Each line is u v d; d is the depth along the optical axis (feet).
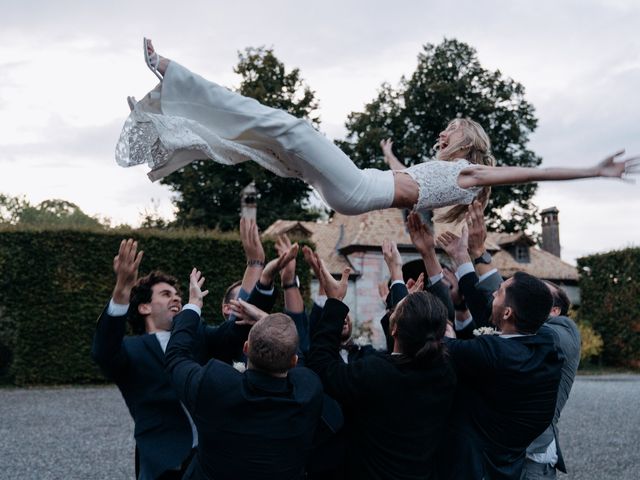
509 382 8.55
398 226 69.41
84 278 45.39
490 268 10.82
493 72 103.19
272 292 9.81
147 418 9.27
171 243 48.06
